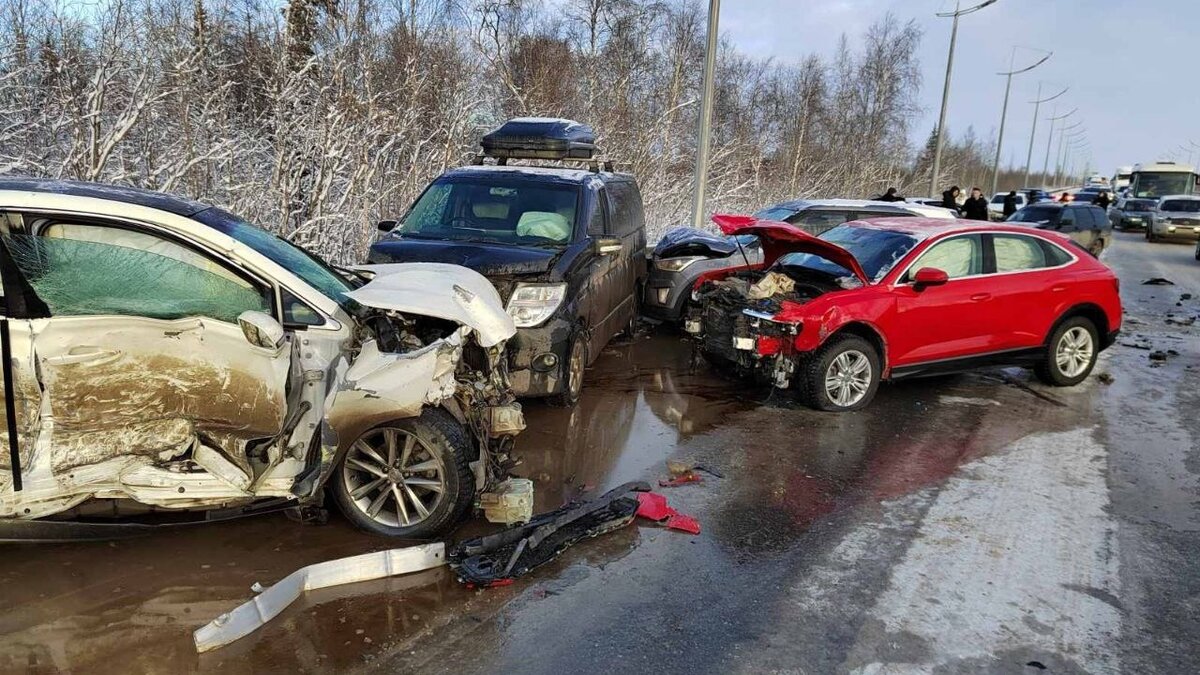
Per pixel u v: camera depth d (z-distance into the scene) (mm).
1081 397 7500
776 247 7477
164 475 3613
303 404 3803
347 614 3383
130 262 3639
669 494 4875
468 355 4500
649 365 8195
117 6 8367
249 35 10883
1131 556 4195
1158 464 5672
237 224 4238
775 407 6840
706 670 3096
